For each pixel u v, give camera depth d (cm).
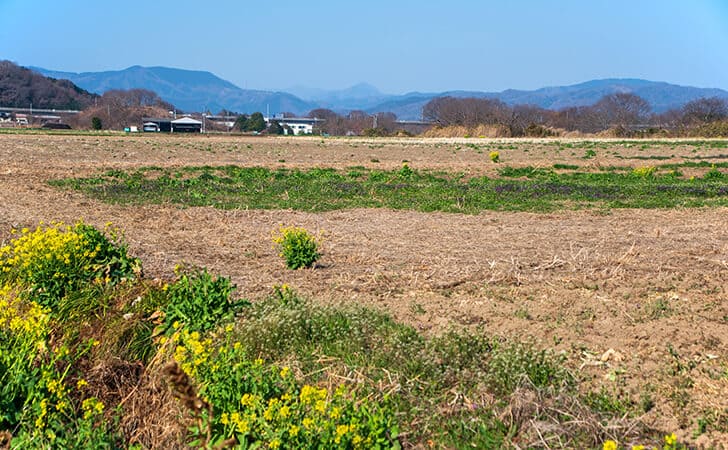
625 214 1630
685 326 729
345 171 2756
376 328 693
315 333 675
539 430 511
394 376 598
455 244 1216
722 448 497
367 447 468
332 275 952
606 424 519
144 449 549
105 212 1542
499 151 4184
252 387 528
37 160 2862
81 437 517
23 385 557
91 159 3070
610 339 693
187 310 696
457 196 1909
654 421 535
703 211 1688
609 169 3006
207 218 1498
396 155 3822
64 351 580
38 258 761
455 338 655
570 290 869
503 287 885
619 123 10538
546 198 1908
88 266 791
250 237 1274
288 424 474
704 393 577
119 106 14488
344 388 545
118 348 662
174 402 570
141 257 1049
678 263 1045
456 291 864
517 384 570
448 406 561
